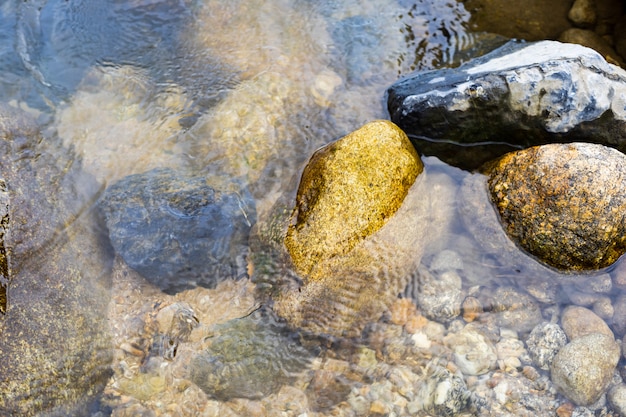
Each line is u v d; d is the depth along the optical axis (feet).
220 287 5.78
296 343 5.60
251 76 6.50
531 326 5.66
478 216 5.91
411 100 6.12
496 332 5.66
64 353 5.45
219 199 5.98
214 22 6.81
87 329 5.59
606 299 5.68
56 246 5.74
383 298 5.70
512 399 5.48
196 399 5.50
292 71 6.52
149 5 6.88
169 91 6.48
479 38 6.61
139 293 5.79
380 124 5.96
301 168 6.11
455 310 5.71
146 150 6.23
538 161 5.77
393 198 5.82
